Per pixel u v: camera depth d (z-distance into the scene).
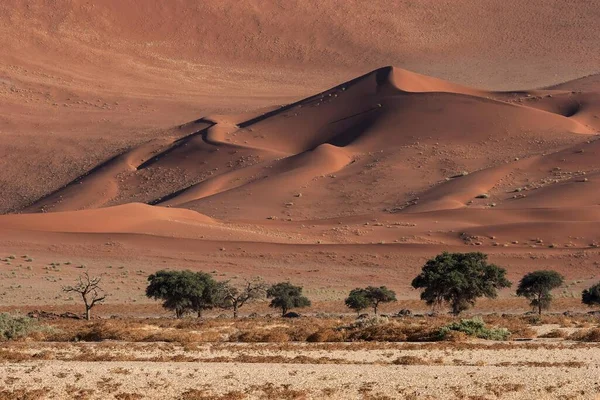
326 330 147.75
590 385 94.12
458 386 94.00
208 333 152.62
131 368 108.31
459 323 149.50
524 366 109.69
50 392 93.19
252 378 99.81
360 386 94.75
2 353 121.62
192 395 90.94
